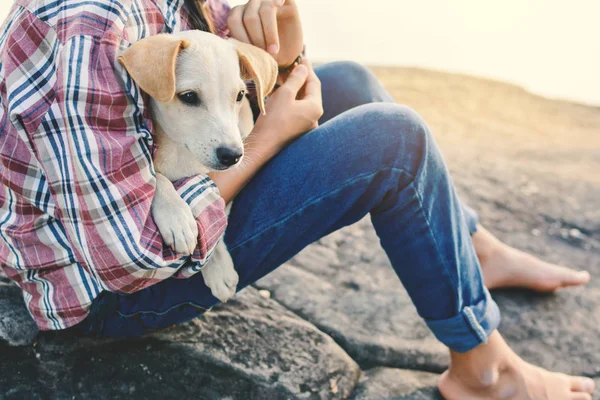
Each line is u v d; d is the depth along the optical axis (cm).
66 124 123
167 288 154
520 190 317
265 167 160
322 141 154
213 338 183
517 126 451
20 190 136
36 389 161
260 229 155
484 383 176
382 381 193
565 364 209
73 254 143
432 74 530
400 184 157
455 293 168
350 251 253
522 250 269
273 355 185
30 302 153
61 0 127
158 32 147
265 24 166
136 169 131
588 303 240
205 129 151
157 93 131
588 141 435
